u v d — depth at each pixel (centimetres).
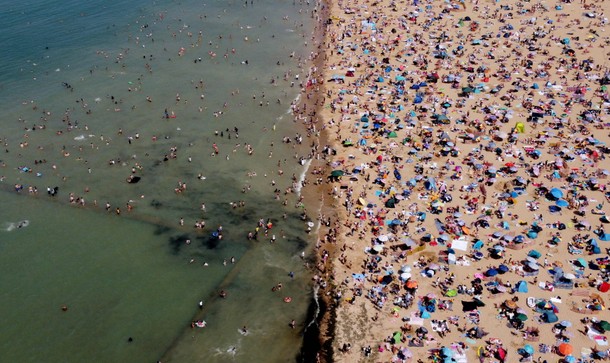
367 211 6197
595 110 7912
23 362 4600
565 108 8000
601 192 6325
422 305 4981
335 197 6506
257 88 9100
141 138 7738
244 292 5278
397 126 7762
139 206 6419
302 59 10125
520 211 6069
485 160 6944
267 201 6488
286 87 9131
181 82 9275
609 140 7256
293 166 7125
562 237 5678
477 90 8581
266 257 5684
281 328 4912
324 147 7456
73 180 6869
